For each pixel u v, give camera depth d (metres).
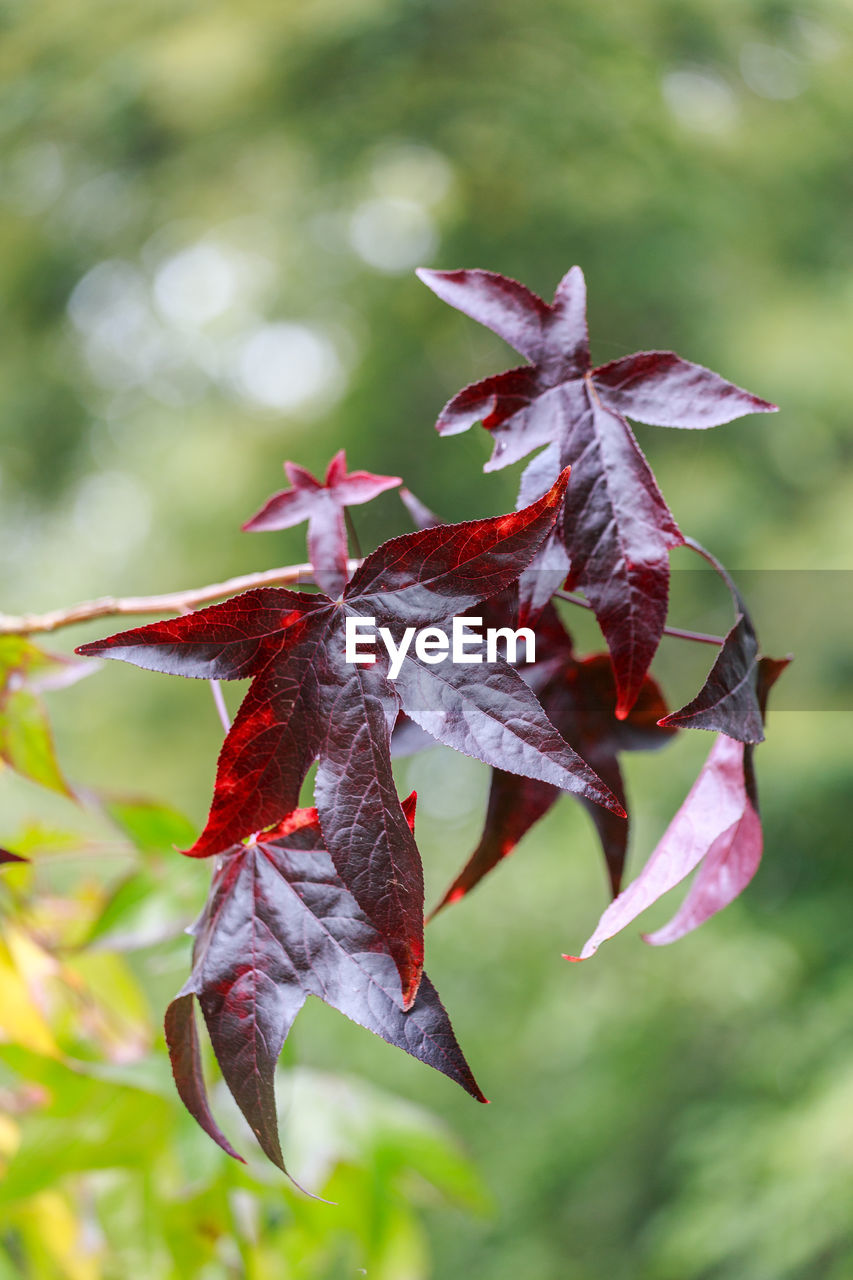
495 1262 3.45
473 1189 0.82
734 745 0.41
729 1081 3.34
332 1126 0.78
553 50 4.83
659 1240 3.09
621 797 0.53
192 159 5.12
